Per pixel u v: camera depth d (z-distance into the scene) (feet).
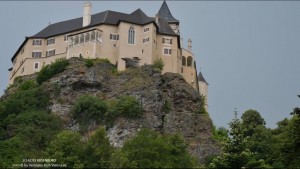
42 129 418.51
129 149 347.36
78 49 502.79
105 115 431.43
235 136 339.16
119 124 425.28
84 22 525.75
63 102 453.99
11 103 448.65
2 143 396.16
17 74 542.98
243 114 522.88
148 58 495.82
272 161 388.37
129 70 481.46
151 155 338.75
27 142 401.49
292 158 368.68
